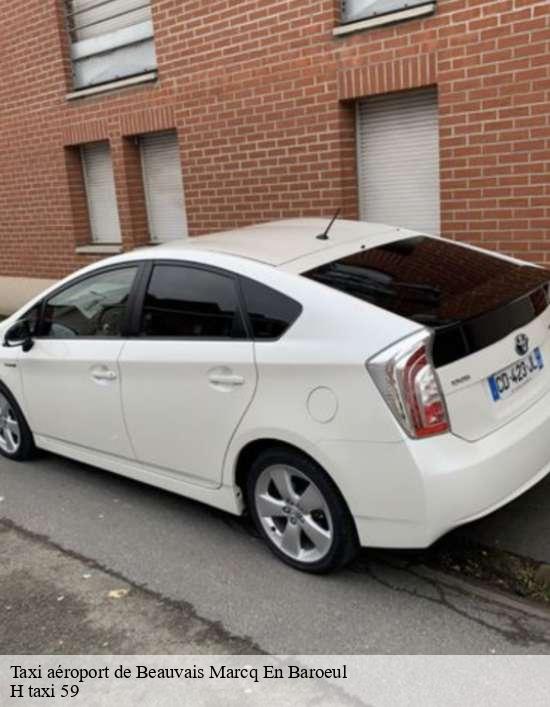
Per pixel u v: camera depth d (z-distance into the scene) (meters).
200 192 7.68
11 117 9.82
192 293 3.70
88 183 9.48
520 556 3.44
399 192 6.41
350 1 6.17
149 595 3.39
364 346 2.96
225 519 4.10
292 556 3.48
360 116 6.46
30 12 9.02
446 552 3.54
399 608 3.14
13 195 10.23
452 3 5.41
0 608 3.38
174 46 7.45
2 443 5.30
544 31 5.03
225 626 3.11
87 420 4.37
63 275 9.86
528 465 3.16
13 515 4.36
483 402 3.05
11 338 4.80
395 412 2.88
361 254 3.62
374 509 3.04
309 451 3.16
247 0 6.68
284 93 6.63
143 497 4.48
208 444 3.65
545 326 3.51
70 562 3.75
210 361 3.50
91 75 8.80
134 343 3.94
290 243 3.78
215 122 7.30
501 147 5.43
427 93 5.97
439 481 2.87
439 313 3.01
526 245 5.48
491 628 2.96
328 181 6.53
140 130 8.13
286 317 3.28
